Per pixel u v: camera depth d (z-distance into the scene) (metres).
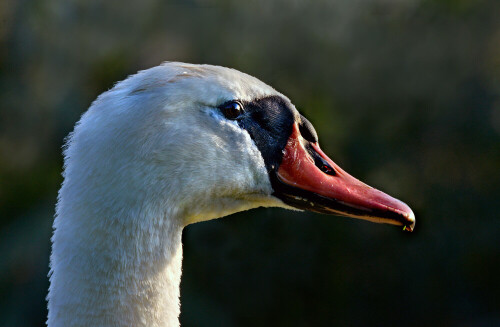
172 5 14.25
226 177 4.79
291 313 12.85
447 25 14.66
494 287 13.20
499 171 13.66
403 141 14.02
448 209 13.60
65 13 13.95
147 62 13.88
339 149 13.70
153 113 4.49
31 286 12.10
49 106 13.47
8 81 13.51
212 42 14.13
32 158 13.20
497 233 13.40
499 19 14.55
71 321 4.32
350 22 14.73
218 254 12.78
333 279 13.05
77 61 13.78
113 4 14.11
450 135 14.02
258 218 13.03
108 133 4.41
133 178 4.41
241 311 12.67
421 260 13.36
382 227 13.36
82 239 4.36
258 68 14.10
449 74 14.36
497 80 14.25
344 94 14.24
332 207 5.05
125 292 4.39
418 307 13.10
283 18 14.52
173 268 4.64
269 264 12.92
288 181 5.04
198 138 4.63
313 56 14.38
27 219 12.70
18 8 13.75
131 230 4.40
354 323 12.93
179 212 4.67
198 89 4.68
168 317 4.57
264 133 4.99
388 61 14.49
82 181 4.39
